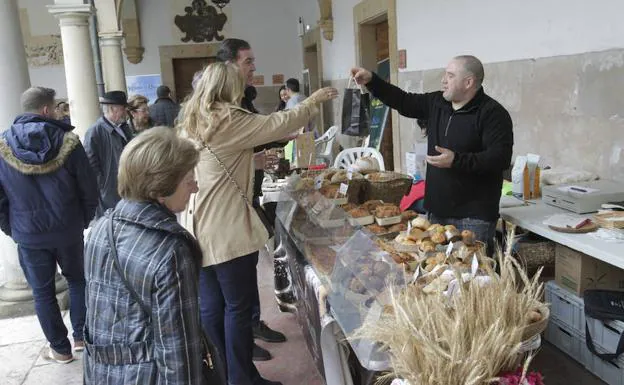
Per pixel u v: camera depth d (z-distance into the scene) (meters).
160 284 1.30
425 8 5.46
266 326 3.16
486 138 2.52
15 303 3.66
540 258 2.90
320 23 9.18
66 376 2.89
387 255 1.99
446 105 2.69
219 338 2.46
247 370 2.43
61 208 2.78
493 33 4.27
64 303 3.67
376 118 6.78
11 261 3.69
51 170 2.71
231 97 2.23
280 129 2.23
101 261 1.37
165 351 1.32
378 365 1.58
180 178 1.40
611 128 3.09
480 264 1.92
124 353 1.35
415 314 1.39
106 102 3.71
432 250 2.08
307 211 2.66
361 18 7.46
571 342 2.71
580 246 2.39
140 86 10.88
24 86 3.60
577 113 3.36
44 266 2.87
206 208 2.23
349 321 1.80
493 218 2.67
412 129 6.08
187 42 11.89
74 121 5.08
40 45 10.91
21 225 2.76
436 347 1.29
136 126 4.93
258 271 4.32
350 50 8.27
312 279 2.29
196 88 2.25
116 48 8.08
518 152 4.05
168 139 1.39
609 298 2.47
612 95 3.06
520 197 3.21
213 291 2.42
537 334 1.45
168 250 1.31
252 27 11.98
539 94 3.73
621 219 2.51
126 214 1.37
